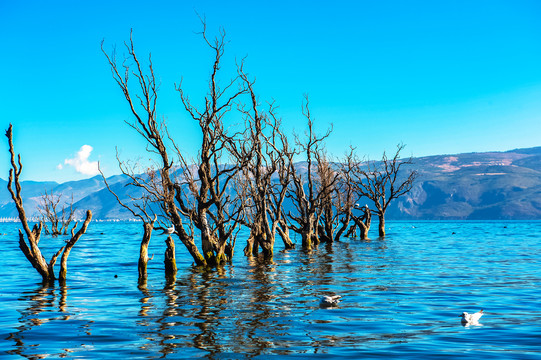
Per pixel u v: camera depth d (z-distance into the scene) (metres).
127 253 46.59
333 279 25.28
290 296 19.86
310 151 47.88
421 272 28.28
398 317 15.59
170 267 27.95
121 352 11.71
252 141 38.56
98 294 20.67
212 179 31.69
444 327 14.17
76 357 11.35
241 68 38.84
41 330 13.98
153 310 16.94
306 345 12.28
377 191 67.44
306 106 47.25
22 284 24.03
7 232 130.25
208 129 31.33
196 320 15.24
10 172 23.05
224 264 33.12
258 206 38.41
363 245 53.91
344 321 15.03
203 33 31.61
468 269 29.80
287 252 44.06
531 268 30.23
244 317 15.66
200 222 31.66
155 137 29.05
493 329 13.89
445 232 103.94
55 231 96.00
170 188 29.98
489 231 110.81
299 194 48.44
